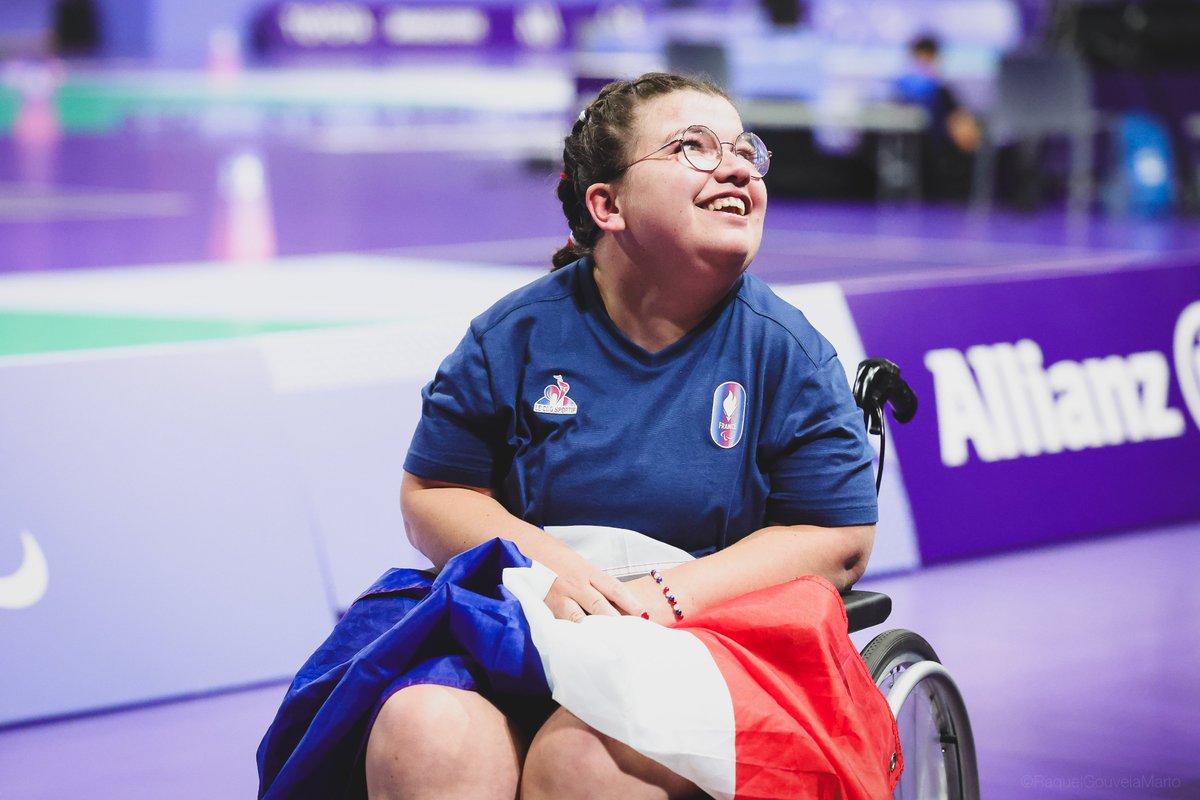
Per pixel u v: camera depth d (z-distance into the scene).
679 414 6.40
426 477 6.66
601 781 5.50
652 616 6.04
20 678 10.41
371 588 6.50
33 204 35.72
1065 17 38.22
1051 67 35.81
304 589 11.44
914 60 39.09
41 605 10.58
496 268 26.80
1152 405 16.06
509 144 48.50
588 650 5.47
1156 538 15.40
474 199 37.88
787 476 6.50
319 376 11.95
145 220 33.34
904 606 13.10
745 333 6.48
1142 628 12.43
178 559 11.06
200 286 24.94
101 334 20.66
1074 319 15.66
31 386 10.91
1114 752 9.78
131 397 11.20
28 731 10.27
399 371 12.30
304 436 11.76
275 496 11.52
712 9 43.78
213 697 10.91
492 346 6.54
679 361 6.45
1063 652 11.84
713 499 6.41
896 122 38.59
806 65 37.78
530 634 5.59
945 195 40.12
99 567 10.79
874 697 6.06
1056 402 15.41
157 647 10.84
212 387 11.52
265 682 11.13
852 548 6.49
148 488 11.09
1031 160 37.62
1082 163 37.91
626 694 5.44
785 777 5.46
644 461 6.37
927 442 14.54
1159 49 37.59
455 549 6.43
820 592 5.96
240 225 32.75
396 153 47.03
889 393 7.20
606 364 6.47
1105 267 16.05
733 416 6.41
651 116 6.33
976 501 14.74
